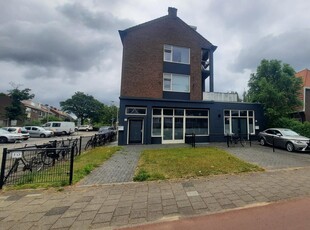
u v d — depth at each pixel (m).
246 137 18.42
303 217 3.92
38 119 54.44
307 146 11.76
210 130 17.61
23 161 7.15
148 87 17.47
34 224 3.74
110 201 4.81
